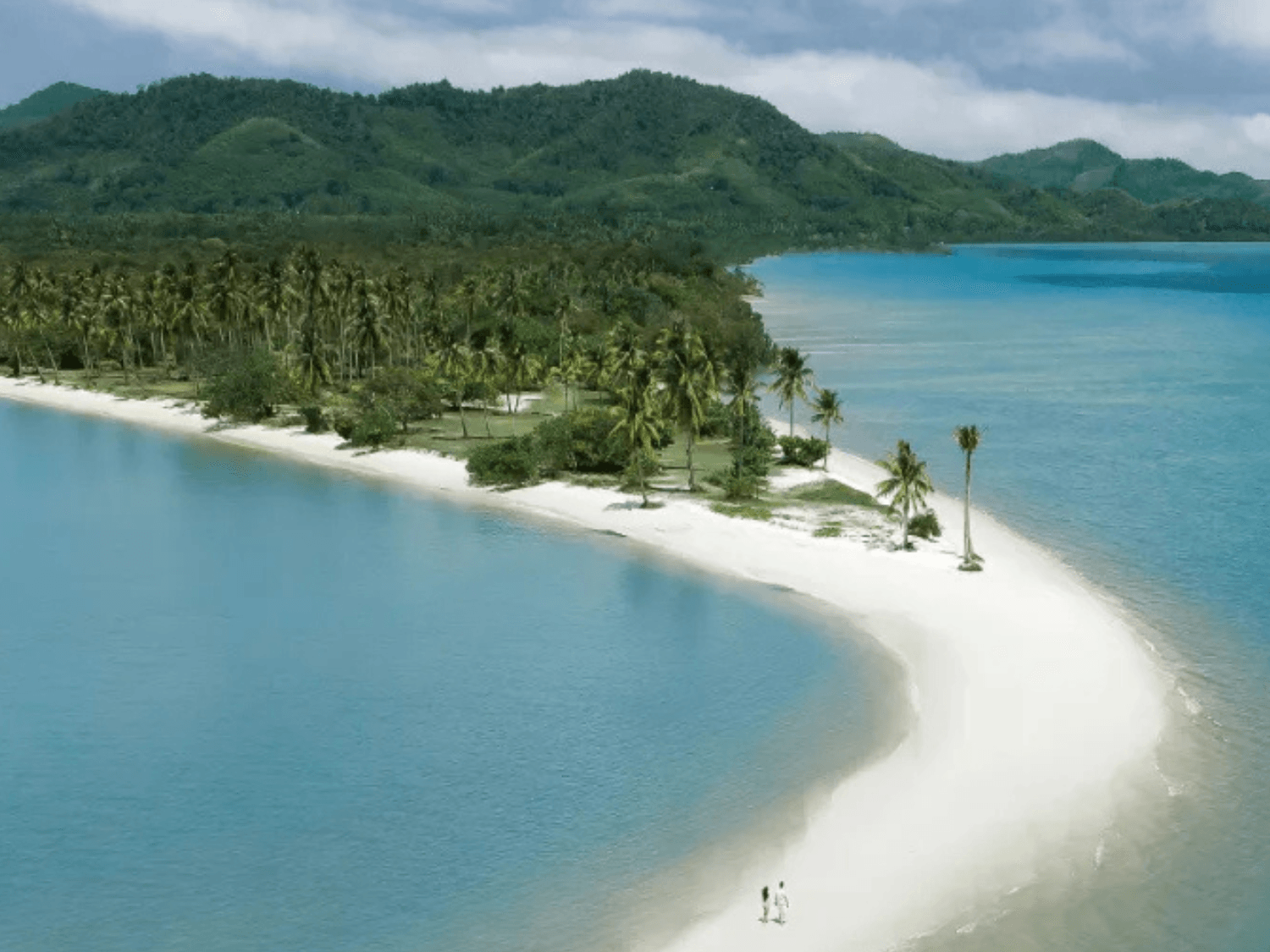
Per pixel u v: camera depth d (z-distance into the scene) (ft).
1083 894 141.90
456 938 139.95
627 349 507.71
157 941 142.20
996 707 195.31
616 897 147.02
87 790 182.19
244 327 639.76
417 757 190.19
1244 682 203.31
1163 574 268.21
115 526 352.28
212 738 200.44
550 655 234.58
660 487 367.66
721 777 177.58
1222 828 155.74
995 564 277.03
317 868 157.48
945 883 145.28
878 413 515.09
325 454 451.12
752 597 264.93
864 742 186.09
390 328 588.50
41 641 252.01
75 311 646.74
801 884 146.92
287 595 281.74
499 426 480.23
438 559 308.60
